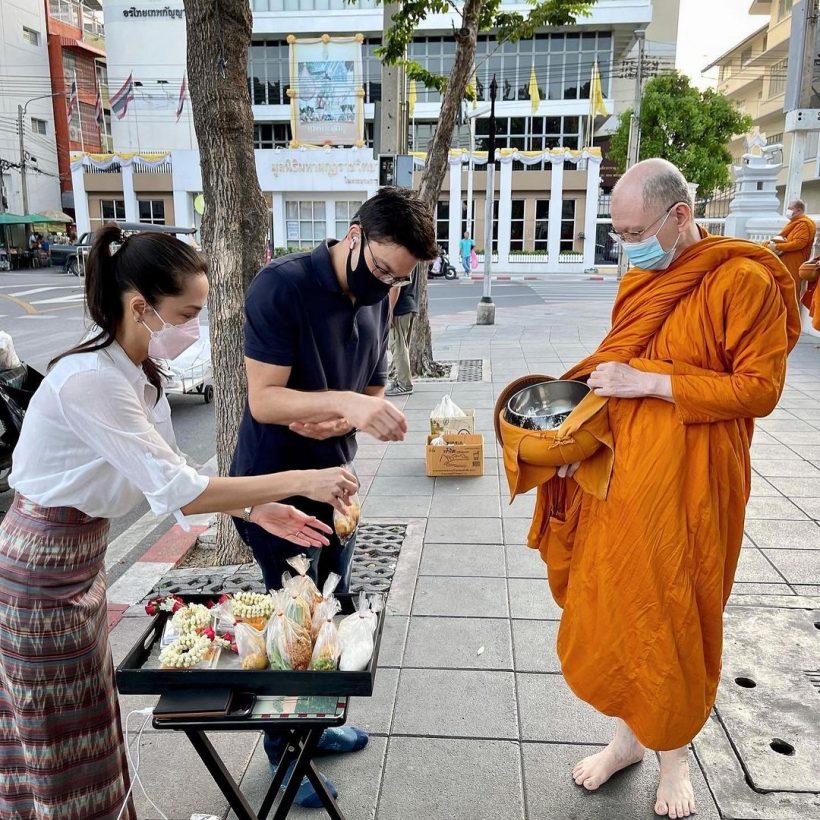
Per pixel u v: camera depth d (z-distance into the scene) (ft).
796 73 35.37
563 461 6.93
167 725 5.20
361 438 20.75
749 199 35.47
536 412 7.81
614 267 100.32
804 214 30.40
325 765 7.88
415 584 11.80
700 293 6.54
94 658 5.65
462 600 11.26
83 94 127.95
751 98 141.90
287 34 105.40
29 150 117.60
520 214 103.55
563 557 7.68
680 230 6.56
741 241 6.59
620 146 93.25
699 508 6.57
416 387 27.02
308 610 5.77
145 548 14.56
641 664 6.68
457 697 8.95
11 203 114.93
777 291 6.41
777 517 13.99
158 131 107.04
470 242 90.94
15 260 100.89
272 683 5.27
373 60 105.40
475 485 16.52
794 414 21.26
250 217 12.00
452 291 71.51
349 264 6.16
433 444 17.10
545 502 7.74
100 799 5.83
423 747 8.13
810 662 9.36
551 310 53.06
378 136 27.58
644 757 7.93
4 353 15.83
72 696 5.53
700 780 7.54
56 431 5.18
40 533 5.29
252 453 6.81
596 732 8.31
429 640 10.16
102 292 5.29
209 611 6.01
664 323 6.81
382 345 7.61
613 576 6.73
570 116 106.11
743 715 8.41
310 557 7.23
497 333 40.91
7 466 16.01
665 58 127.85
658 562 6.59
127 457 5.14
